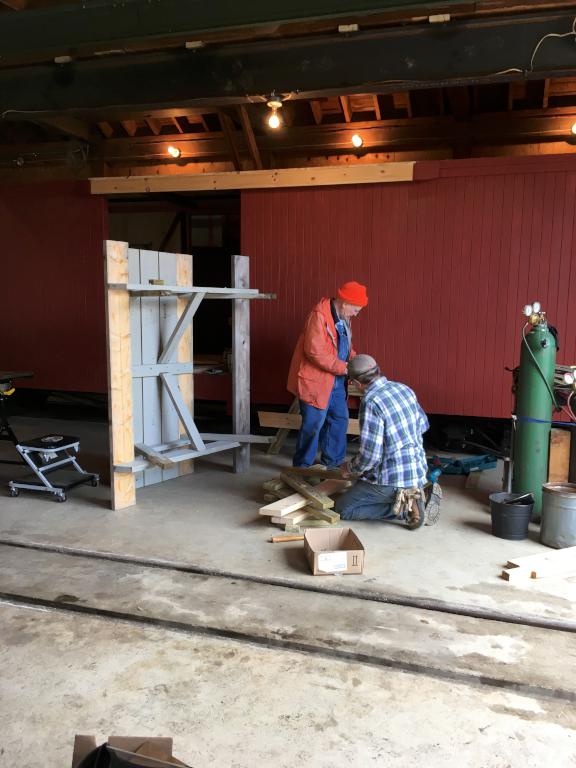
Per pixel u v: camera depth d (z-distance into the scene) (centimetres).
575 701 205
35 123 770
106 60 473
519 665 221
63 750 179
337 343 430
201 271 834
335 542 315
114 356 382
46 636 241
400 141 681
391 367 554
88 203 626
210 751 179
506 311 521
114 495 386
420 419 361
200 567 300
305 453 437
